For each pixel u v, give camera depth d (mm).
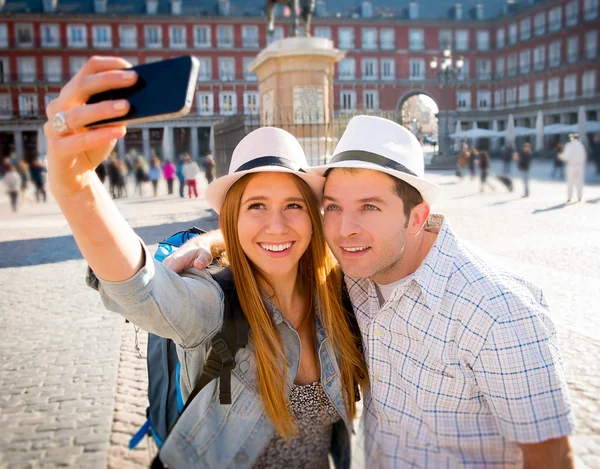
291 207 1785
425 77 51688
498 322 1558
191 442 1708
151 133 48562
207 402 1716
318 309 1900
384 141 1715
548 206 13352
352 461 1901
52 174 1165
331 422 1889
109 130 1063
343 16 49969
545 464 1540
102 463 2781
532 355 1534
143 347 4426
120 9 49062
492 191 18016
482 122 53438
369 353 1839
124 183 20875
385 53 50781
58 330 4883
